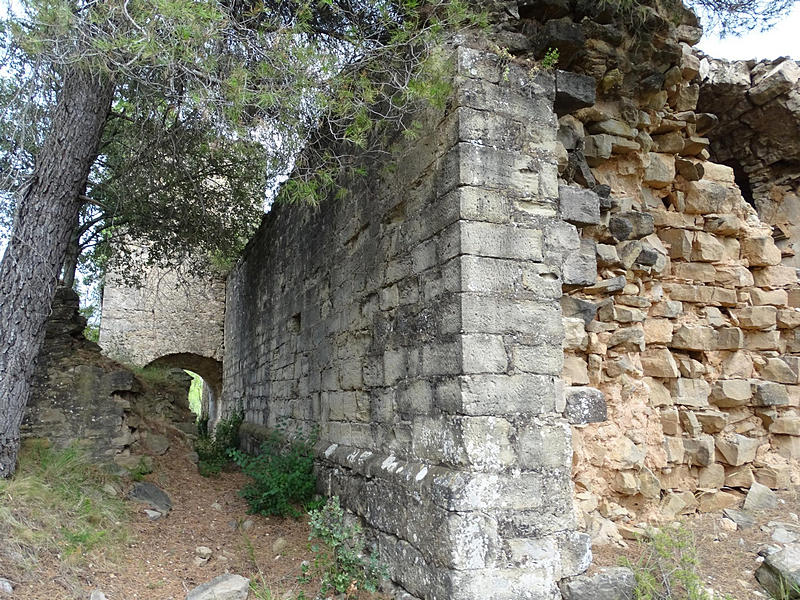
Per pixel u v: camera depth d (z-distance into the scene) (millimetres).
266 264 11203
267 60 4578
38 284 5691
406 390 4754
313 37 5176
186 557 5430
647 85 6066
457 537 3770
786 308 6676
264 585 4625
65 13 4098
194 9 4137
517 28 5305
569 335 5230
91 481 6277
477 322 4051
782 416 6344
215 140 5980
